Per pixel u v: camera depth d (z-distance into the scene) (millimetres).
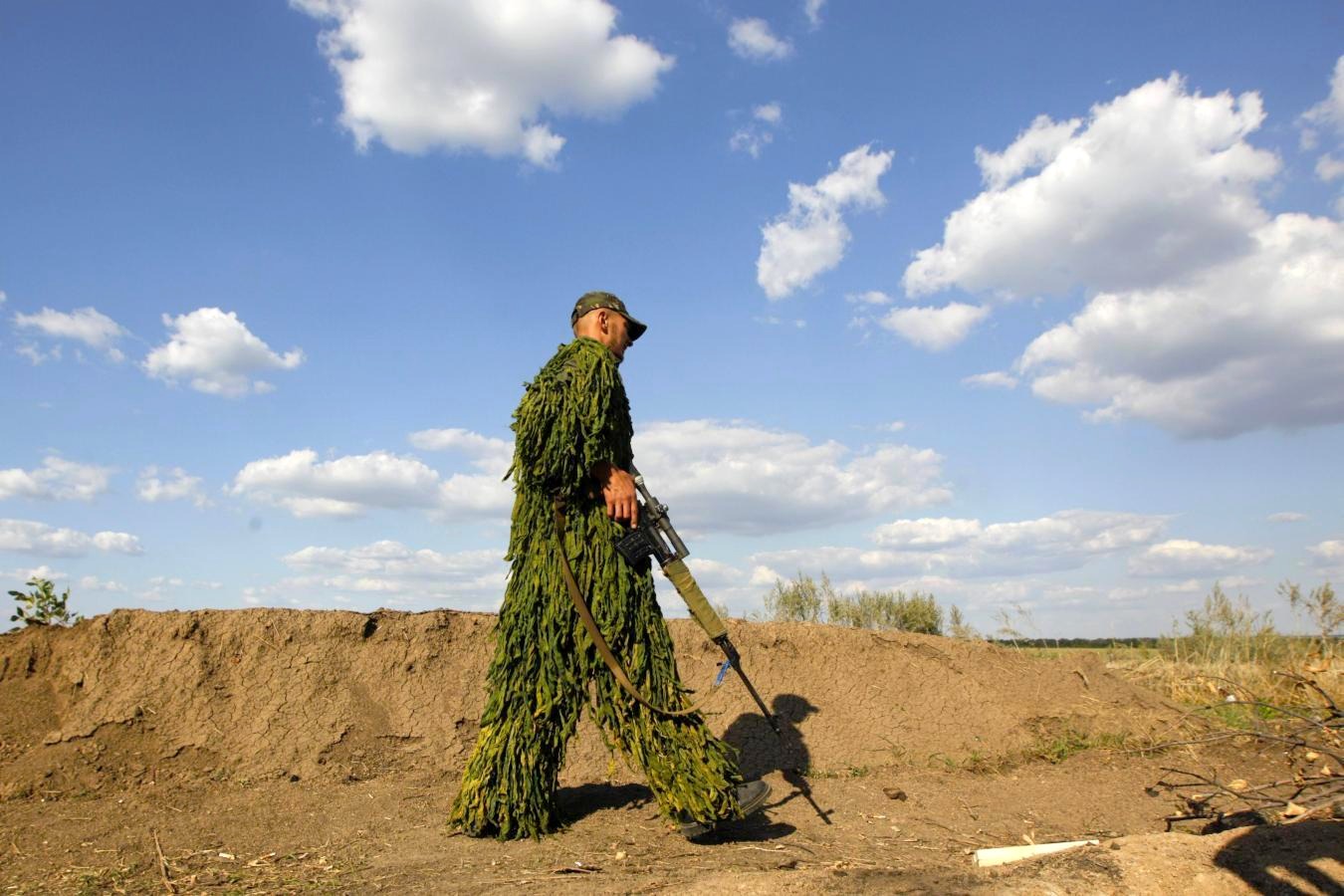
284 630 5934
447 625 6320
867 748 6234
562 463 4066
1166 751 6320
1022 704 6812
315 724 5531
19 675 5438
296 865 3918
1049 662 7496
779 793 5363
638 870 3756
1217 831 4453
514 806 4207
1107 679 7355
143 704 5367
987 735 6492
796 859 3994
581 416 4035
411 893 3480
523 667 4242
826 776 5891
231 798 4871
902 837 4574
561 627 4180
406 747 5625
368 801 4910
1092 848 3393
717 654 6738
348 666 5898
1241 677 8000
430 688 5934
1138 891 3027
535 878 3633
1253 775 5809
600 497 4250
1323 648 8242
